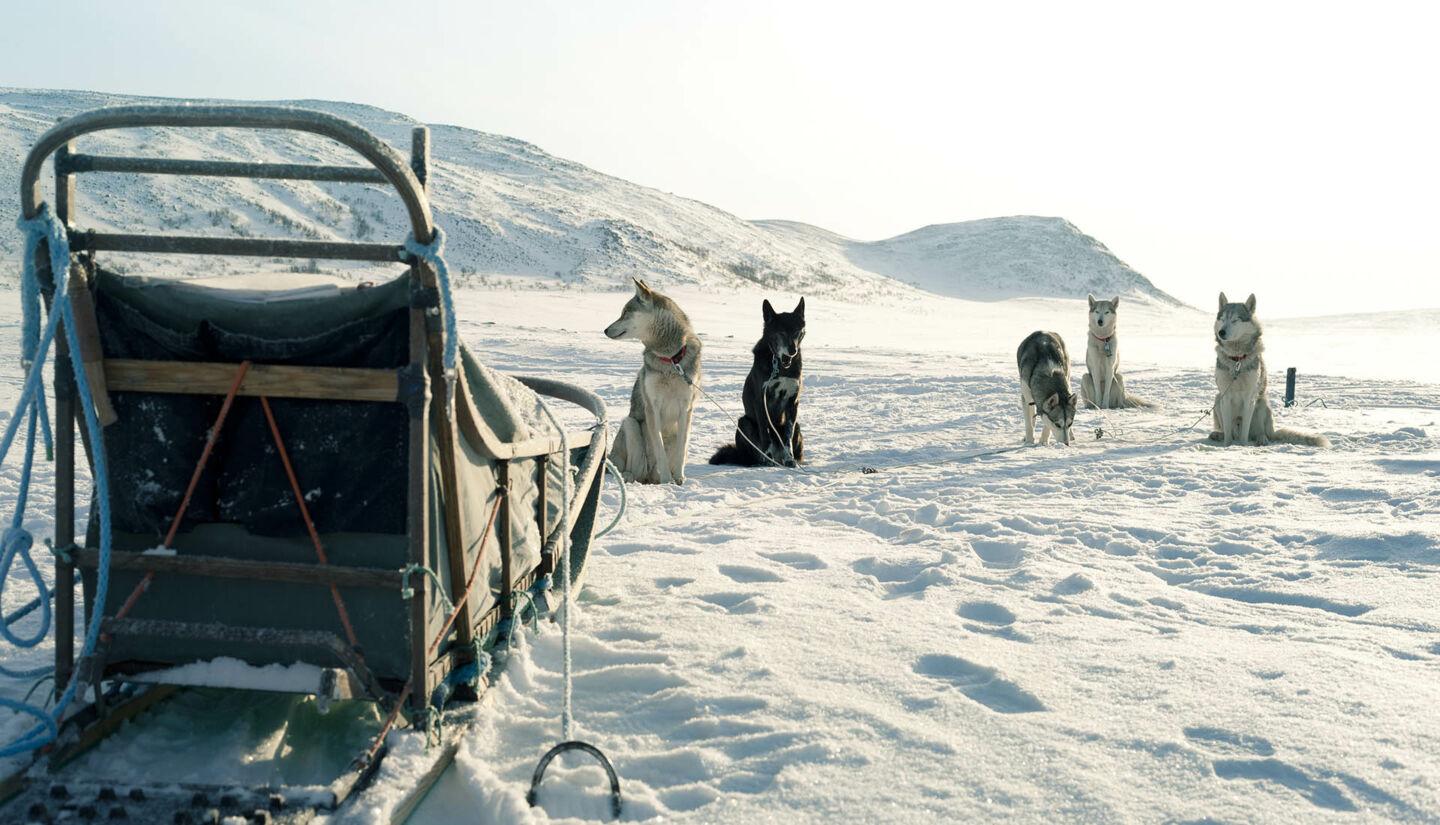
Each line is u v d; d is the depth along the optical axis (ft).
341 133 7.60
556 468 13.41
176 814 7.22
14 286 139.64
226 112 7.79
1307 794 7.91
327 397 8.42
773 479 28.66
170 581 8.82
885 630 12.48
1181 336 197.98
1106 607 13.82
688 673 10.88
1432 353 122.11
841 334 171.94
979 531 19.65
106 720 8.73
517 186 491.31
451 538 9.14
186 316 8.43
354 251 8.03
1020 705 10.05
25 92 547.90
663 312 27.02
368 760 8.17
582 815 8.11
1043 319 350.84
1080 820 7.61
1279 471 27.81
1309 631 12.52
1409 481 24.90
